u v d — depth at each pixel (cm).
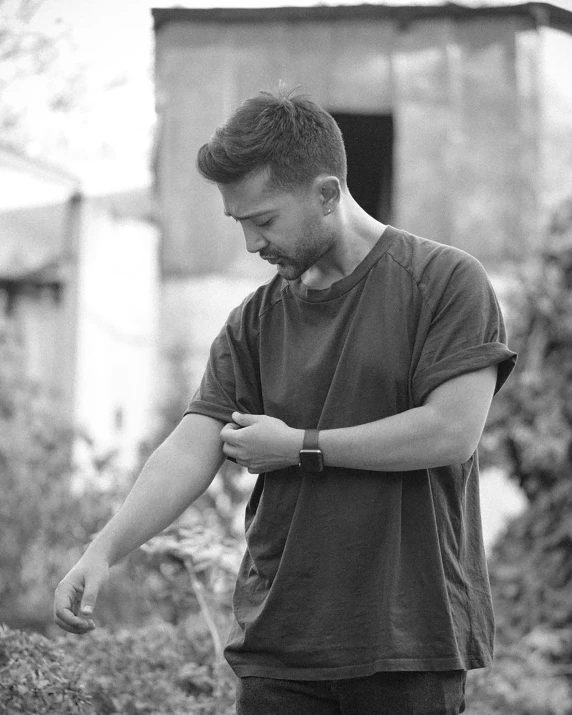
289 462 221
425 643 213
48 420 669
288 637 219
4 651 283
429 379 217
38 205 831
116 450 600
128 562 420
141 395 870
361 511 218
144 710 308
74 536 567
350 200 232
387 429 214
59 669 278
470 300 222
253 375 244
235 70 746
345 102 747
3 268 859
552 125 754
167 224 791
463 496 230
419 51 749
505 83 747
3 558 573
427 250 230
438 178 750
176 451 241
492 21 749
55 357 870
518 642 520
